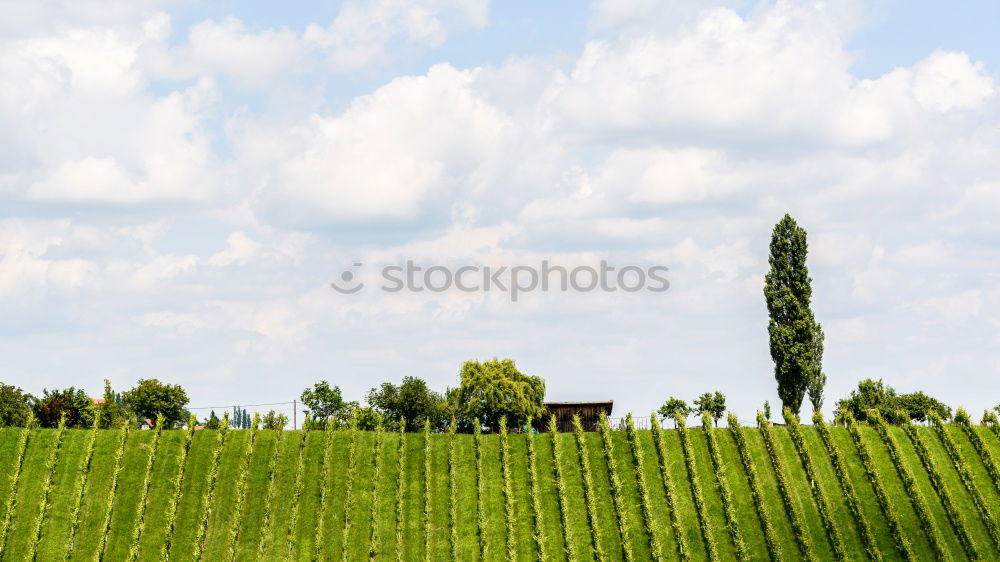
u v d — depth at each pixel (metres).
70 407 94.88
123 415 95.31
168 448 73.44
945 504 70.81
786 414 78.69
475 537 68.94
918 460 75.50
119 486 70.12
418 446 76.12
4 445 72.06
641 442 76.69
